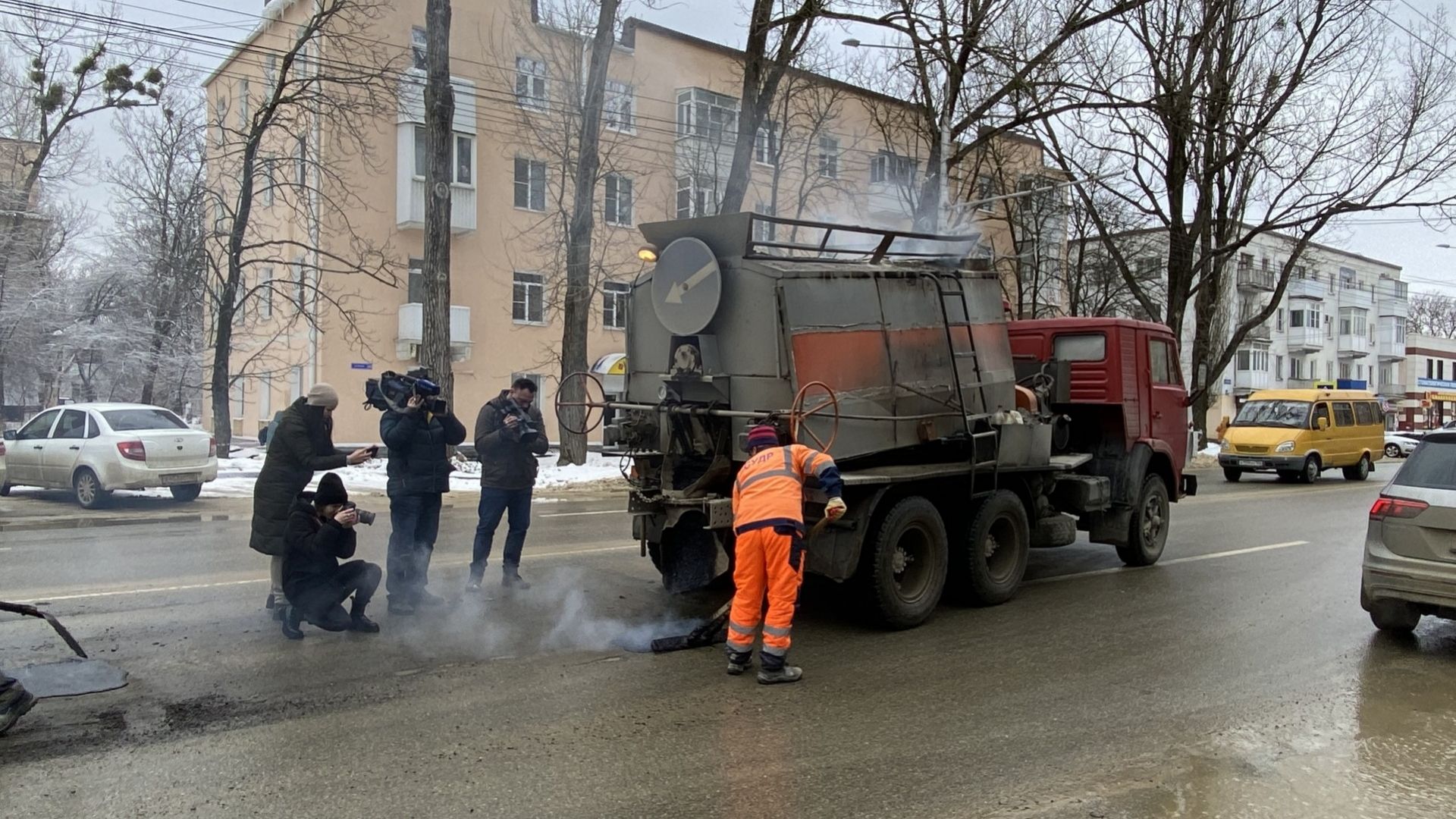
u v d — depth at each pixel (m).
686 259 7.00
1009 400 8.28
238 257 21.09
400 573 6.95
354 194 23.28
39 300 28.25
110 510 13.21
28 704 4.52
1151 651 6.30
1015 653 6.24
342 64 22.17
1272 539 11.65
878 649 6.32
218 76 31.44
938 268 7.90
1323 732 4.78
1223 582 8.77
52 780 3.95
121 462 13.28
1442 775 4.23
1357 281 66.62
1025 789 4.02
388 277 27.70
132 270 31.56
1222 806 3.87
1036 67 21.12
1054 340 9.77
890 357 7.09
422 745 4.41
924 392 7.33
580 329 20.33
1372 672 5.87
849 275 6.91
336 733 4.56
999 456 7.77
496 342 29.86
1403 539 6.42
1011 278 33.72
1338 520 13.66
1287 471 21.11
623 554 9.65
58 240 30.72
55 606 7.05
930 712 5.01
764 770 4.18
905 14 19.12
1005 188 28.27
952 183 25.88
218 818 3.64
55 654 5.75
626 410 7.74
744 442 6.30
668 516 7.10
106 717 4.71
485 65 27.48
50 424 14.56
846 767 4.23
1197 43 23.98
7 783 3.91
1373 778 4.18
